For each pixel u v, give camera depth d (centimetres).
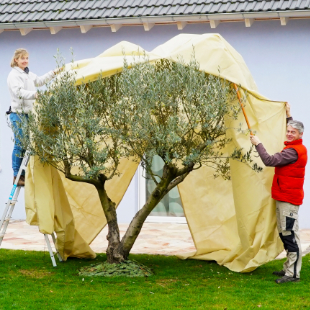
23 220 1184
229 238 787
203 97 607
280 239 670
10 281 646
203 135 634
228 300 577
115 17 1088
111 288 622
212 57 656
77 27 1170
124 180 800
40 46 1196
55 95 628
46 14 1155
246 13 1015
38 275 682
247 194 671
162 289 621
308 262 750
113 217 708
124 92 611
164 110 626
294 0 1023
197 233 796
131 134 623
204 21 1083
